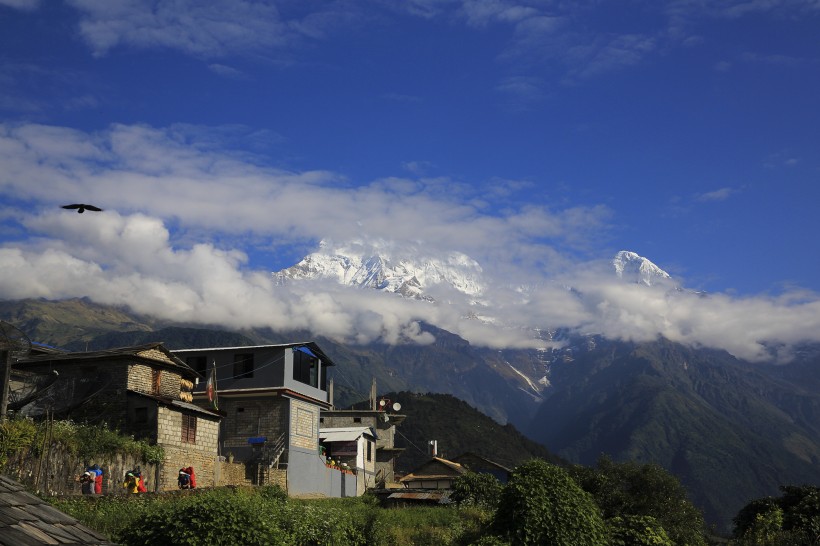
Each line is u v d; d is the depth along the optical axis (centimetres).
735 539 4697
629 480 4559
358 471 6694
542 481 3312
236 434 5447
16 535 1108
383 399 9175
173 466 4128
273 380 5472
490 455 13662
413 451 13400
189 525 2175
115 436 3734
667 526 4300
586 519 3253
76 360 4381
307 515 2903
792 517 4684
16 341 3198
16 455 3061
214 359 5600
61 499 2778
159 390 4603
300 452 5478
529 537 3156
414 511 4253
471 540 3375
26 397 4150
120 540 2177
